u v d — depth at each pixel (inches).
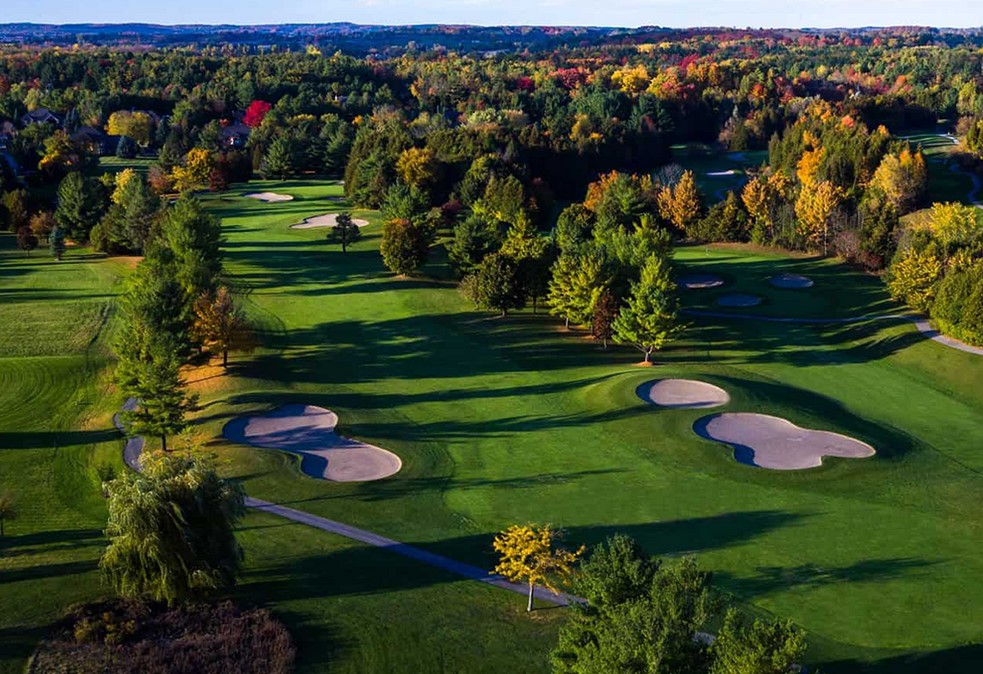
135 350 2206.0
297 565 1658.5
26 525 1840.6
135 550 1472.7
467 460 2193.7
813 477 2069.4
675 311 2923.2
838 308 3597.4
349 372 2847.0
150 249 3494.1
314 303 3595.0
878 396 2709.2
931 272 3284.9
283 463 2123.5
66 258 4320.9
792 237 4498.0
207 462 1963.6
